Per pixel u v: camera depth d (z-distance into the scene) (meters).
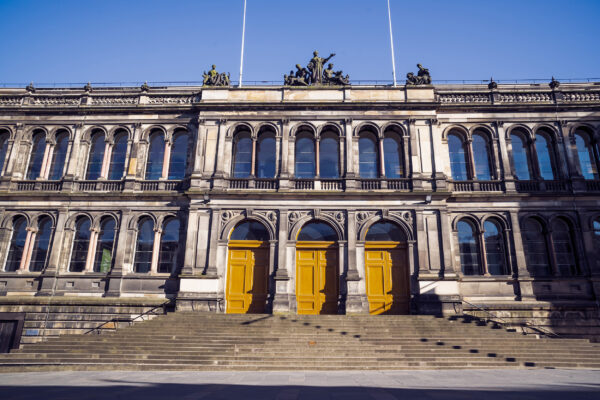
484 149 28.92
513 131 28.97
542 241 26.64
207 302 24.33
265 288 25.39
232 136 28.27
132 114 29.69
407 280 25.31
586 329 24.36
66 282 25.92
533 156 28.06
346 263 25.22
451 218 26.89
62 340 19.41
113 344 18.72
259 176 28.23
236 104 28.42
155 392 10.77
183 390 11.12
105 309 25.03
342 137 28.02
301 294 25.20
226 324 20.98
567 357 17.80
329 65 30.47
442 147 28.52
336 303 25.00
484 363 16.97
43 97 30.34
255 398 9.78
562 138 28.14
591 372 15.55
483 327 20.80
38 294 25.41
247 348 18.02
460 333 20.17
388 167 28.14
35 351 18.47
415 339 19.17
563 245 26.45
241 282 25.52
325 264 25.75
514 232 26.30
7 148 29.22
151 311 24.83
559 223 26.89
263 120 28.52
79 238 27.23
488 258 26.38
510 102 29.11
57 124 29.62
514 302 25.00
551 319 24.61
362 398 9.81
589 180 26.98
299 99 29.00
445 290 24.25
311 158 28.52
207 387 11.71
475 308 24.81
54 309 24.98
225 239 25.83
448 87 30.56
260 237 26.39
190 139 28.97
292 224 26.02
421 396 10.11
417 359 17.19
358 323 21.22
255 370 16.30
